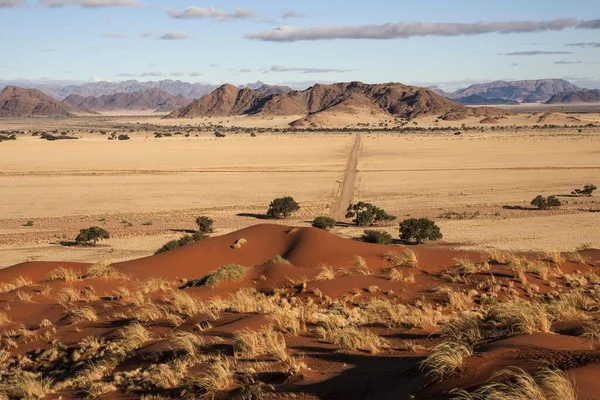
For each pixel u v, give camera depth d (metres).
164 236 54.91
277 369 10.02
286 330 12.66
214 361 10.83
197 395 9.38
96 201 77.56
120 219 65.94
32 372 12.45
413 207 71.62
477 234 52.31
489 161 123.69
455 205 72.31
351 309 15.18
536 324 10.90
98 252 47.19
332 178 99.06
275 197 80.75
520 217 62.28
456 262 22.16
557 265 20.47
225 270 20.28
